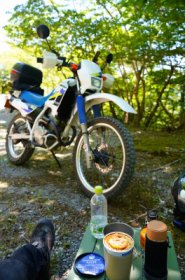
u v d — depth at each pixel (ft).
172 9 15.47
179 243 6.86
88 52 18.51
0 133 16.75
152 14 16.22
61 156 12.86
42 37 9.20
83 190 9.16
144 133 17.87
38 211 8.21
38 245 5.25
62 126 9.96
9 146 12.21
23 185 9.94
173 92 20.29
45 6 17.44
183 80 18.49
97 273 4.43
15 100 11.89
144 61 18.07
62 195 9.19
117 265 4.26
